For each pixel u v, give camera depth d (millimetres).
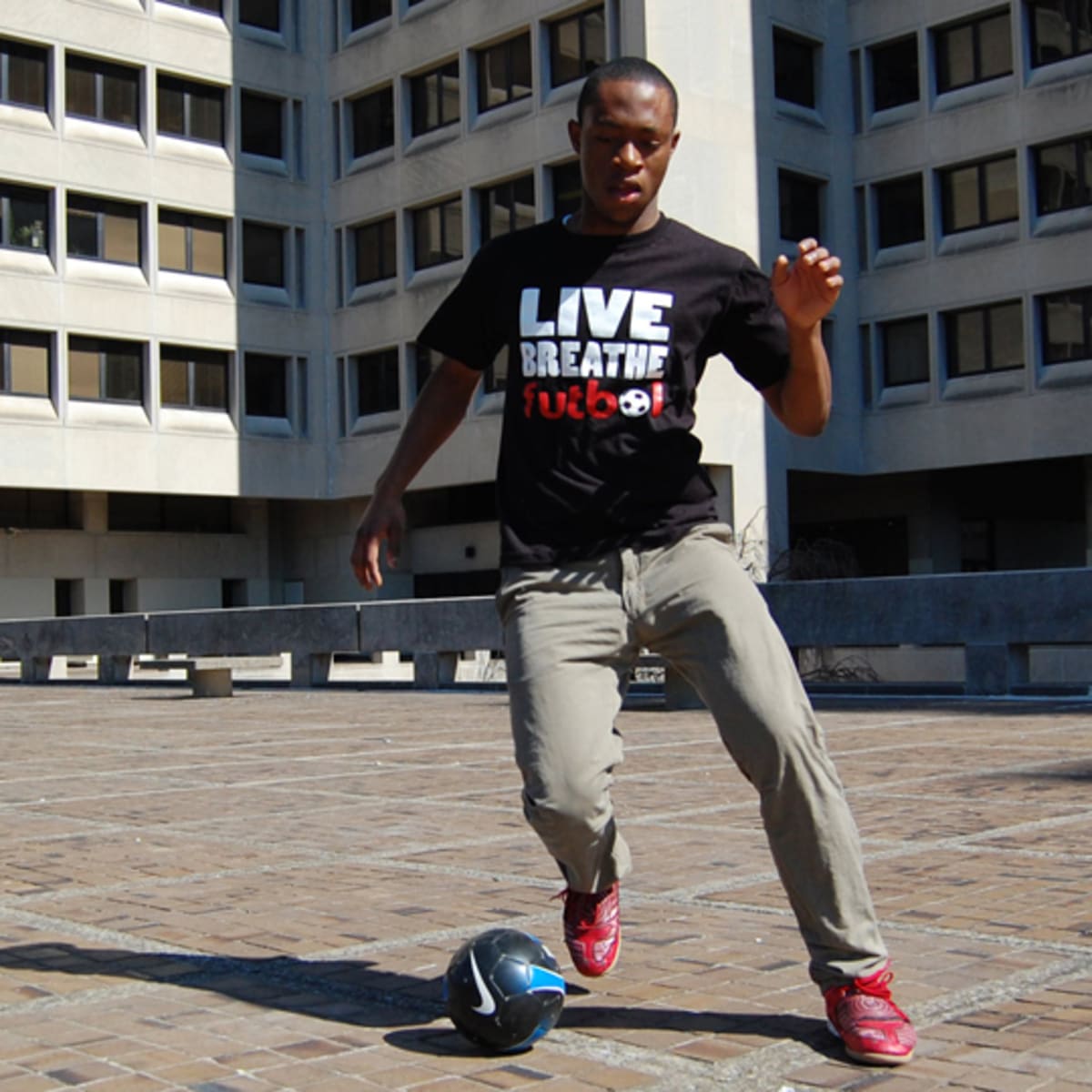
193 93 38000
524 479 3166
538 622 3105
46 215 35719
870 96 36031
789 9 34812
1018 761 8219
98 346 36312
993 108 33844
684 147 32469
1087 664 17016
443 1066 2980
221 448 37750
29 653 23578
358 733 11523
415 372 37812
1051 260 33000
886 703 13430
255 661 18297
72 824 6531
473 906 4473
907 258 35250
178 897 4734
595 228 3146
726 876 4871
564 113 33875
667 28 32312
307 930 4203
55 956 3961
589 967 3383
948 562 37719
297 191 39281
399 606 18031
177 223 37656
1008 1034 3104
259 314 38562
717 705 3029
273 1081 2895
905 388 35500
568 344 3105
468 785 7688
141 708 16062
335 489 39500
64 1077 2930
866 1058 2922
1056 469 38469
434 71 37250
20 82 35344
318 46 39719
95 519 38125
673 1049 3051
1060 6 32969
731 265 3139
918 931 4031
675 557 3102
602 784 3074
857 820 6070
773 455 33375
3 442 34531
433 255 37438
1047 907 4297
